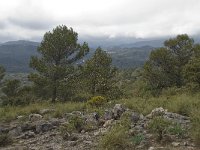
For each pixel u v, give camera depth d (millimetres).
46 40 30891
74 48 31672
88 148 8820
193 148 8070
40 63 30000
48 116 16109
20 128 12438
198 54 37719
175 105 14203
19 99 28625
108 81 29766
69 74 30719
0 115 18219
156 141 8898
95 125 12078
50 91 30844
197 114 10656
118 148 8383
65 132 10914
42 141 10320
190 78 28078
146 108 14703
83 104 19438
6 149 9406
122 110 13055
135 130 9969
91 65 30484
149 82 37500
